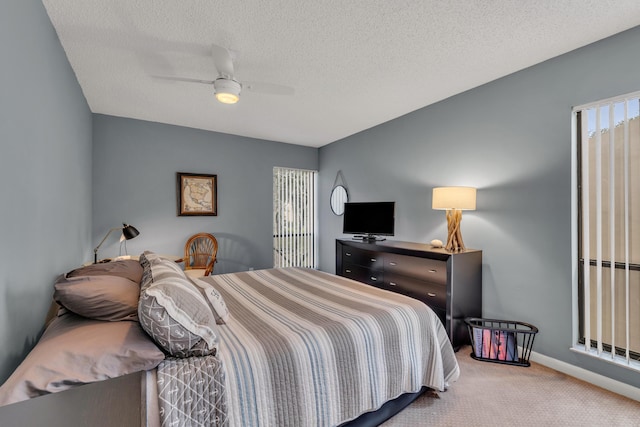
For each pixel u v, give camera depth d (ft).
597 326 6.62
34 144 4.67
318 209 17.48
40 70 5.03
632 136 6.19
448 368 5.97
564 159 7.18
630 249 6.25
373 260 10.60
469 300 8.53
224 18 5.76
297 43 6.67
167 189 12.80
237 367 3.67
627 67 6.20
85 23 5.86
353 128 13.60
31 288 4.50
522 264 7.98
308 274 8.91
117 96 9.67
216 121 12.47
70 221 7.45
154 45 6.70
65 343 3.30
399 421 5.33
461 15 5.73
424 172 10.92
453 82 8.79
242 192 14.80
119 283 4.41
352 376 4.53
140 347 3.42
